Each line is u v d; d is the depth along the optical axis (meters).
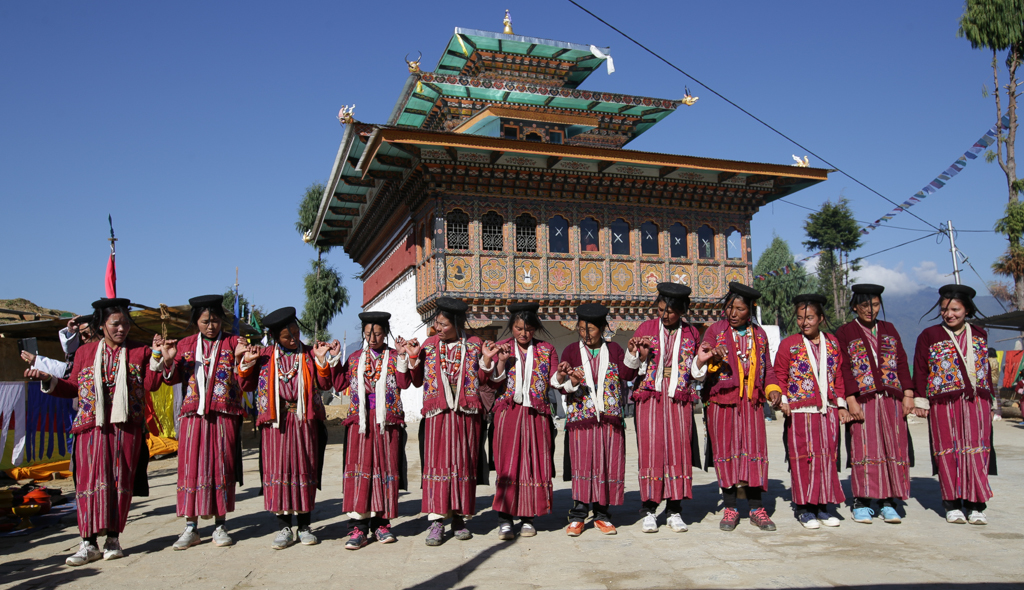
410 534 5.84
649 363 5.77
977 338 5.68
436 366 5.55
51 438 10.73
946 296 5.75
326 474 10.02
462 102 20.42
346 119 16.97
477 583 4.22
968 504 5.78
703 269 20.06
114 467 5.15
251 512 7.11
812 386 5.72
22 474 10.05
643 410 5.75
